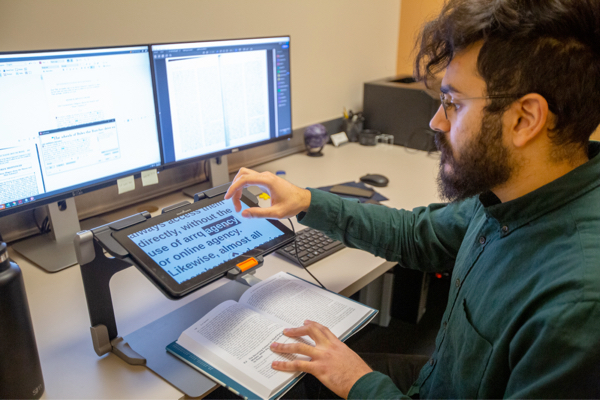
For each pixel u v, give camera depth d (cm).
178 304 97
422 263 108
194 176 166
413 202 146
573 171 68
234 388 72
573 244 63
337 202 105
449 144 78
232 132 151
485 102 67
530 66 62
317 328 81
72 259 113
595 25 59
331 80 213
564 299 59
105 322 81
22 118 103
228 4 160
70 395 72
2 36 112
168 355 81
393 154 198
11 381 67
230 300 93
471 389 73
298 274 107
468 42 67
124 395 72
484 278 76
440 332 91
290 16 183
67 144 112
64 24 122
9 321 65
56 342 85
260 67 153
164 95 129
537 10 60
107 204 143
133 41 138
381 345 177
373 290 182
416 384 99
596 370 56
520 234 72
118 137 122
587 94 62
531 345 61
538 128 64
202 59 135
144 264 77
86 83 112
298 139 201
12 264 67
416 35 86
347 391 73
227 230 91
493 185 73
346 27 211
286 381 73
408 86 202
